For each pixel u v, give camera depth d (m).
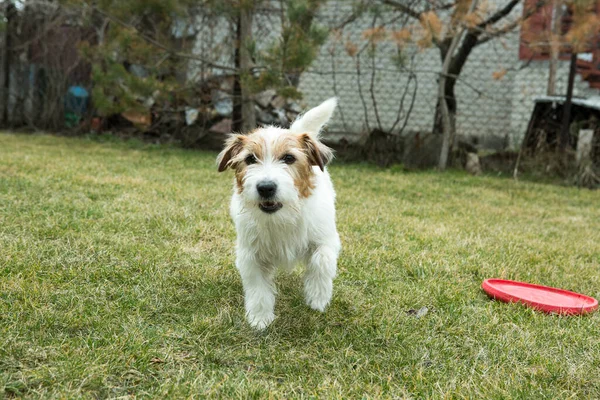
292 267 3.48
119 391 2.37
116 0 9.96
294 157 3.18
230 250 4.48
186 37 11.60
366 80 13.19
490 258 4.68
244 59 10.37
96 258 4.01
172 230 4.85
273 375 2.61
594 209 7.51
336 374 2.62
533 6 9.99
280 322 3.18
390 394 2.45
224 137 11.86
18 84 14.08
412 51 11.88
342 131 12.22
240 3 9.51
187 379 2.48
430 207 6.86
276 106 12.00
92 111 13.40
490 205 7.35
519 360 2.85
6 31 13.70
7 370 2.43
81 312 3.10
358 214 6.08
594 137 10.12
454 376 2.62
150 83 10.11
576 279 4.32
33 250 4.01
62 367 2.46
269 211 3.03
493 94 13.20
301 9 8.71
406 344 2.98
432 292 3.79
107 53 10.40
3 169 7.37
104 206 5.55
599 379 2.66
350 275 4.06
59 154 9.54
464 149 11.04
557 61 12.16
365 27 11.78
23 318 2.94
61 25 13.38
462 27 9.50
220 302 3.45
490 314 3.43
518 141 12.27
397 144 11.07
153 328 2.96
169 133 12.82
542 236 5.69
